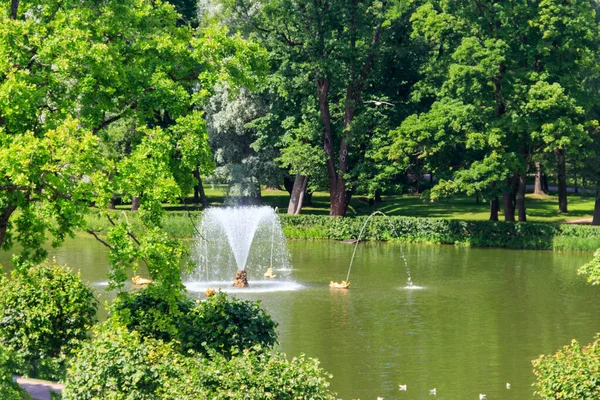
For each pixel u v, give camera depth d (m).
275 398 18.42
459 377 29.41
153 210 25.83
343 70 73.44
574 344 21.72
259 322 25.25
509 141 69.25
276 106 78.75
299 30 72.75
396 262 58.50
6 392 18.80
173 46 31.05
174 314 24.88
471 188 67.88
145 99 29.33
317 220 74.56
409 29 78.19
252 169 81.50
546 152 70.81
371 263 57.91
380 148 74.25
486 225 69.00
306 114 77.31
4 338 25.12
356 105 76.19
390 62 79.19
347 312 40.47
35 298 25.45
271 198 103.25
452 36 72.81
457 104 70.38
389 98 77.88
